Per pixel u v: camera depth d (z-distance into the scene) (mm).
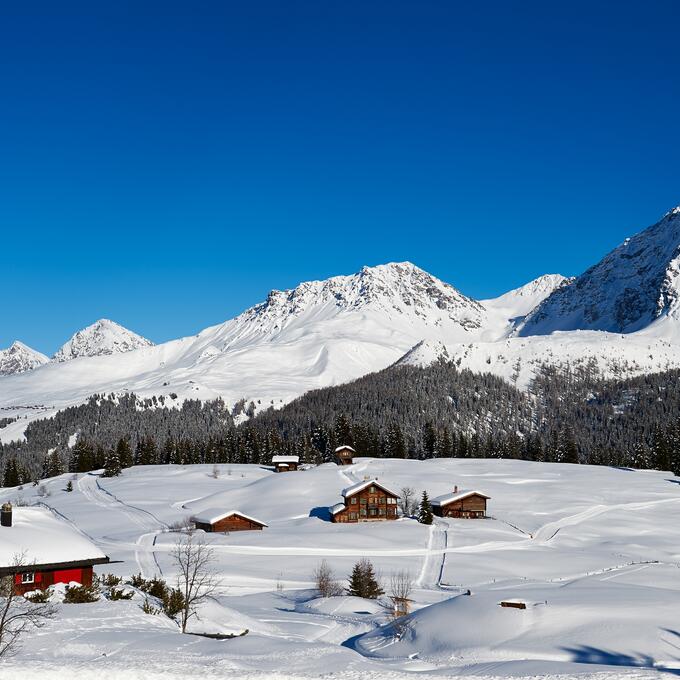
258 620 56500
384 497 127562
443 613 49656
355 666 36781
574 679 33750
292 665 36688
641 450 199000
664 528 119812
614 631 42875
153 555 93062
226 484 177125
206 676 32750
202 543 103688
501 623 45906
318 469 170250
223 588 76562
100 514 140000
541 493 146000
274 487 152250
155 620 48719
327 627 55031
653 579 74875
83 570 56438
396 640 48031
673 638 41562
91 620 46031
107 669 33219
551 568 89125
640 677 33719
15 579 53062
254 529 117938
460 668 38656
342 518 124875
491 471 174125
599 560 93812
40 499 168750
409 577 84250
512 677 34438
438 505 128125
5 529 55938
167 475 197750
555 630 44156
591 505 135375
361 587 71312
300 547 102062
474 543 106750
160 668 34000
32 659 35656
